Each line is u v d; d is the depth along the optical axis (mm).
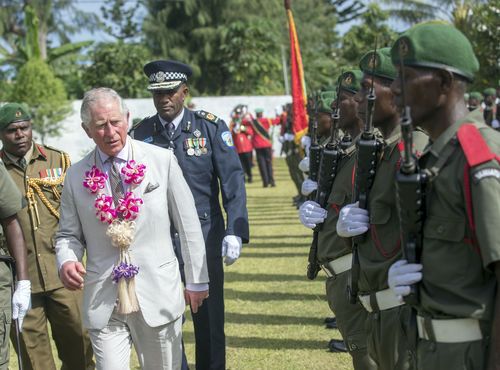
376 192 3150
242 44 34500
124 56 29422
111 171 3719
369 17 31094
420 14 24906
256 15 37812
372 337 3297
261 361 5562
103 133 3625
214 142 4914
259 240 10734
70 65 33250
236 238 4723
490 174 2422
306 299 7234
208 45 36250
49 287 4773
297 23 40719
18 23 41312
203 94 36219
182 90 4887
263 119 20422
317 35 41906
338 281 4094
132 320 3695
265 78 35125
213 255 4930
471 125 2535
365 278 3223
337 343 5734
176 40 37125
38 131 24938
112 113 3629
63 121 25469
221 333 4988
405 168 2574
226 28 35531
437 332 2629
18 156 4848
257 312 6855
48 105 24609
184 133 4934
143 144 3828
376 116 3398
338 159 4094
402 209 2625
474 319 2557
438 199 2572
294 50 8422
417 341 2762
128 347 3717
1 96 26828
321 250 4191
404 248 2680
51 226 4840
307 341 5984
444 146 2584
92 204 3684
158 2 37688
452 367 2590
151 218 3686
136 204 3623
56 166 4934
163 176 3781
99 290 3672
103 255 3688
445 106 2623
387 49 3447
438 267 2584
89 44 33438
